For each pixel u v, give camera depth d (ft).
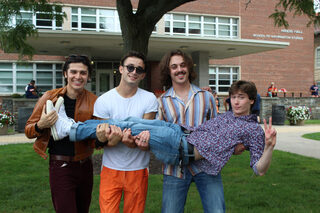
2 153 23.85
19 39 20.95
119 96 8.42
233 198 13.61
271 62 72.64
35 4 22.35
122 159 8.10
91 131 7.76
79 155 8.39
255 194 14.15
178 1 17.89
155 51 51.13
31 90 47.11
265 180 16.52
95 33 39.29
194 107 8.45
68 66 8.39
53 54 51.98
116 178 8.10
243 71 70.59
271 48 49.24
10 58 58.08
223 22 68.54
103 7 59.72
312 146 28.48
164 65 8.74
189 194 14.44
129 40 18.80
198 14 65.77
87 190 8.95
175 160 7.50
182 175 7.96
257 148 7.14
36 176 17.07
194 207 12.66
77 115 8.65
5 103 47.93
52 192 8.34
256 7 70.13
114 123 7.77
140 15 18.94
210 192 7.82
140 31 18.89
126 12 18.47
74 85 8.39
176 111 8.47
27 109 38.60
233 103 7.73
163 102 8.68
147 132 7.46
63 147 8.36
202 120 8.42
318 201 13.26
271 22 71.36
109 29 60.70
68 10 57.67
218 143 7.30
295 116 49.37
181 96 8.73
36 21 55.26
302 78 75.25
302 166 19.76
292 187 15.26
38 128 7.91
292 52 74.18
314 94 68.80
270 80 72.59
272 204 12.86
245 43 46.39
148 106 8.48
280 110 50.21
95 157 19.92
